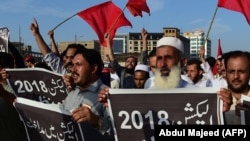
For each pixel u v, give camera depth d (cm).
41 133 387
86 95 415
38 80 577
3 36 791
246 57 392
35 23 702
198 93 354
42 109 385
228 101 343
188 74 796
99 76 432
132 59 840
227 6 788
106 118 384
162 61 439
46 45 702
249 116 349
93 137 380
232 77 395
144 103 363
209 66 924
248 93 399
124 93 366
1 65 561
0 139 394
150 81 524
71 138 380
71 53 566
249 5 766
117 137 366
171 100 359
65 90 573
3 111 395
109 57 866
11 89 561
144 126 363
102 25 891
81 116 353
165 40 443
